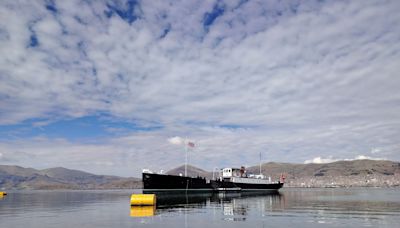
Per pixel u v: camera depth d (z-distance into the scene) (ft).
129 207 223.10
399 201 293.02
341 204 248.32
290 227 124.57
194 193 441.68
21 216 167.94
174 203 254.47
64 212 190.70
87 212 188.14
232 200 298.76
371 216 160.76
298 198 352.69
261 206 224.94
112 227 123.44
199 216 160.25
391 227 124.67
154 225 128.67
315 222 138.51
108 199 384.27
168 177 403.75
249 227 124.57
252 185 539.29
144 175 380.78
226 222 138.10
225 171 517.96
